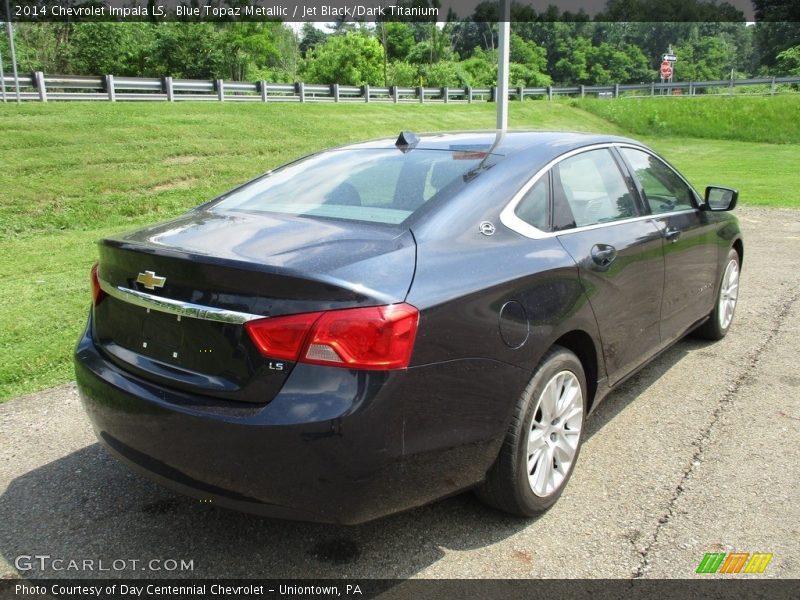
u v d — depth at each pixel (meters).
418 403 2.27
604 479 3.21
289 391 2.16
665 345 4.07
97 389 2.63
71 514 2.95
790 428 3.71
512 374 2.59
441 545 2.72
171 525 2.88
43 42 40.59
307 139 19.31
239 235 2.64
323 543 2.74
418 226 2.61
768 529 2.78
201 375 2.36
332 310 2.16
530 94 40.34
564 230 3.10
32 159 12.86
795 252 8.49
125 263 2.61
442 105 32.00
